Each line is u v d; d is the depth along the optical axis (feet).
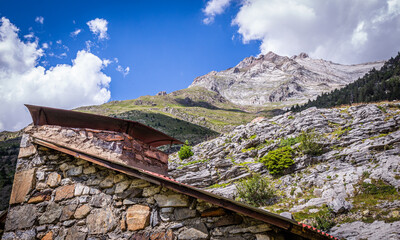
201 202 16.67
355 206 60.03
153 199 17.01
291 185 82.58
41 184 17.93
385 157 76.43
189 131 512.22
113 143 22.15
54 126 20.33
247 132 131.34
